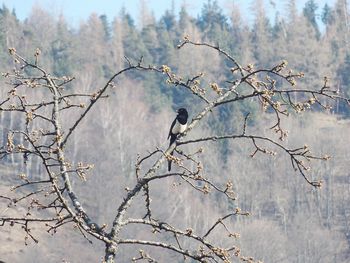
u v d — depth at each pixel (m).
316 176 82.56
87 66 110.81
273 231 66.38
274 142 8.82
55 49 114.75
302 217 75.06
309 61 116.81
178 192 66.81
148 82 104.81
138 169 8.83
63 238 52.00
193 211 68.25
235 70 9.21
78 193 66.44
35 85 9.12
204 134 82.31
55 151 8.74
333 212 78.38
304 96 105.81
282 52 118.81
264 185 81.44
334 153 84.56
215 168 80.62
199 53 117.00
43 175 68.31
